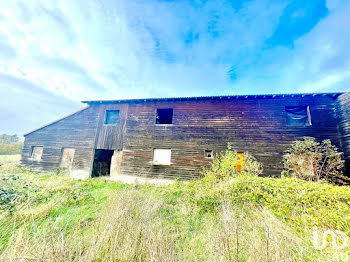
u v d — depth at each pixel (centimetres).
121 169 876
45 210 385
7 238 270
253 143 759
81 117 1016
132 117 939
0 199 386
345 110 657
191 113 866
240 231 260
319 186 385
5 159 1388
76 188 597
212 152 795
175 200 504
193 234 310
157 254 212
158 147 862
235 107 820
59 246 216
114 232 256
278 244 209
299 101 751
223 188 449
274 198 373
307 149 655
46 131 1044
